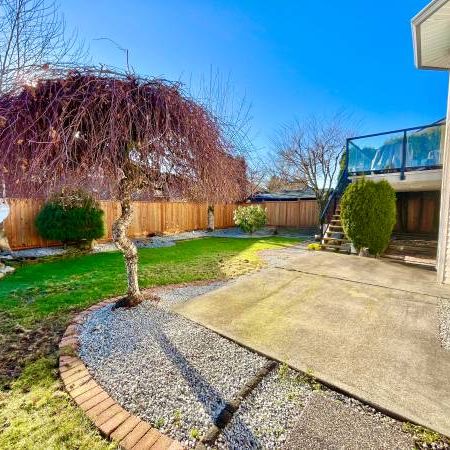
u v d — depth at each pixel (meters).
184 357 2.31
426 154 6.25
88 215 7.65
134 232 10.57
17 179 2.12
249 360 2.26
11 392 1.93
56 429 1.60
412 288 4.03
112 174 2.38
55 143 1.94
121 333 2.72
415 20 3.51
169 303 3.51
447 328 2.75
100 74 2.23
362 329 2.74
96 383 2.00
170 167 2.54
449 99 4.26
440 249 4.32
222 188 2.80
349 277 4.62
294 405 1.77
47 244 7.98
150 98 2.37
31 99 2.05
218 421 1.66
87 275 5.13
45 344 2.61
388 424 1.60
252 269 5.75
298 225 14.33
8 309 3.47
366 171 7.57
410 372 2.04
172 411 1.74
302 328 2.77
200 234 12.23
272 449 1.46
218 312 3.18
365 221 6.39
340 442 1.48
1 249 6.66
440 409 1.68
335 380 1.96
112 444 1.50
